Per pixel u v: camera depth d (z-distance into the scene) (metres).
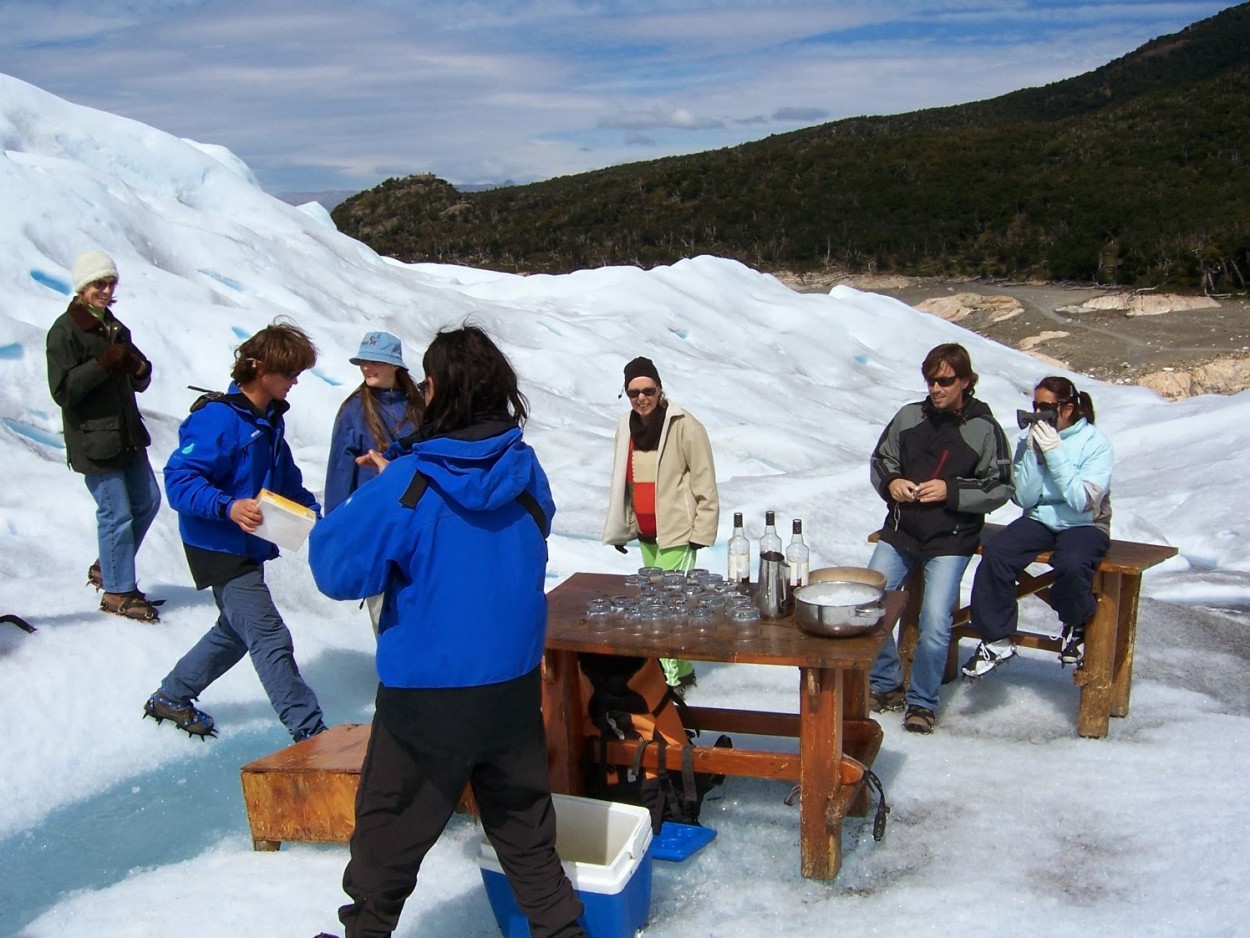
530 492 2.94
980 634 4.93
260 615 4.23
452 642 2.74
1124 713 5.08
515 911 3.14
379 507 2.73
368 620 6.12
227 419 4.19
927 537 4.83
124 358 4.98
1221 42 182.75
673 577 4.29
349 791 3.67
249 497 4.27
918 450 4.87
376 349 4.53
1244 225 55.06
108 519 5.17
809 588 3.78
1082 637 4.82
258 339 4.29
